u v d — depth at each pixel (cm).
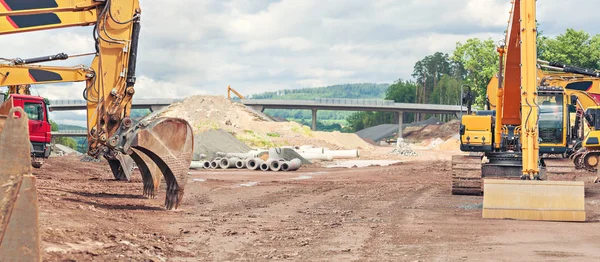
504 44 2070
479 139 2183
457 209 1767
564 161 2150
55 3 1688
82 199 1712
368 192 2336
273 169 4016
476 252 1093
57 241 987
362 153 7644
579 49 10919
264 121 10131
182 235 1258
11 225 693
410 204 1911
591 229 1374
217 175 3444
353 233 1310
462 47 11075
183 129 1647
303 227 1396
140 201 1817
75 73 2161
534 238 1247
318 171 3969
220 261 1014
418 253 1084
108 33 1797
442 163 4878
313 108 16312
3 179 693
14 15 1633
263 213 1662
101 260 916
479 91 10988
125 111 1831
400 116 16412
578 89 2991
